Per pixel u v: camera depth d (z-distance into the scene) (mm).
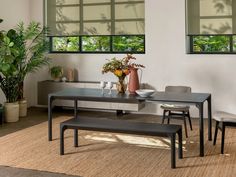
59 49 7434
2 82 6191
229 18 6164
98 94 4805
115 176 3691
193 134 5375
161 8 6523
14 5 6977
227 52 6383
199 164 4039
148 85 6730
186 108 5227
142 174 3742
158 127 4156
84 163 4098
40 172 3809
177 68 6543
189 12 6395
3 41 5922
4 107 6180
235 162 4094
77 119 4609
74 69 7211
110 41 7055
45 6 7359
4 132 5508
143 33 6711
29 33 6543
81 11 7059
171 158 3918
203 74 6410
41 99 7164
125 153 4469
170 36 6523
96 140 5062
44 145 4805
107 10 6883
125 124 4332
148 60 6695
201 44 6586
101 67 7023
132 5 6719
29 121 6270
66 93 4941
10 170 3867
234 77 6246
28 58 7207
